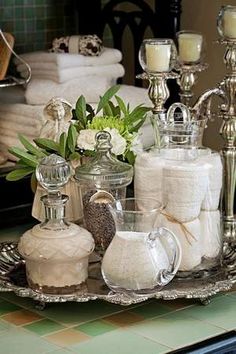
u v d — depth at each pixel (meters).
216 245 1.82
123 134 1.91
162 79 2.00
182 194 1.74
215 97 2.73
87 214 1.84
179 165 1.76
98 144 1.82
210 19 2.75
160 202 1.76
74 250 1.69
